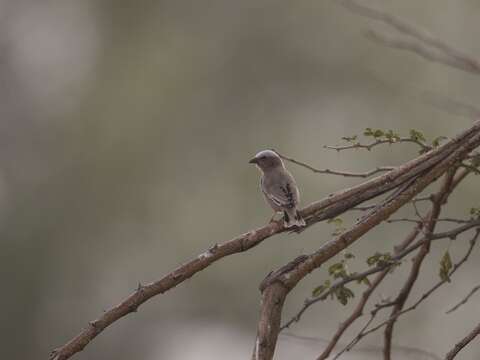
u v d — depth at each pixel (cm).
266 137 1964
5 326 2038
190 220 1931
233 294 1920
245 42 2038
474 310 1670
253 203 1923
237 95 2023
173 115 1997
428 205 1592
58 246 2011
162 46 2092
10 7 2192
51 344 2055
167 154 1986
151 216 1959
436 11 1745
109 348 2086
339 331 595
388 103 1817
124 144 1997
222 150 1992
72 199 2014
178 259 1927
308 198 1789
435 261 1666
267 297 498
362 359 1061
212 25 2078
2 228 2033
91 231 2003
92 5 2167
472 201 1647
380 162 1783
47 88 2161
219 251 521
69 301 2039
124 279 1995
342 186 1778
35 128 2116
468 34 1738
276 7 2030
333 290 550
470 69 611
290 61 1998
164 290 508
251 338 1947
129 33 2138
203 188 1961
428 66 1731
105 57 2128
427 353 608
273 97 2003
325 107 1938
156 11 2123
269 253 1858
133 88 2042
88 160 2023
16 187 2062
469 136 541
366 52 1869
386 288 1633
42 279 2031
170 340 2033
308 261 503
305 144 1906
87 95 2088
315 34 1983
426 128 1755
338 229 568
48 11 2209
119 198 1981
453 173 568
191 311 1989
